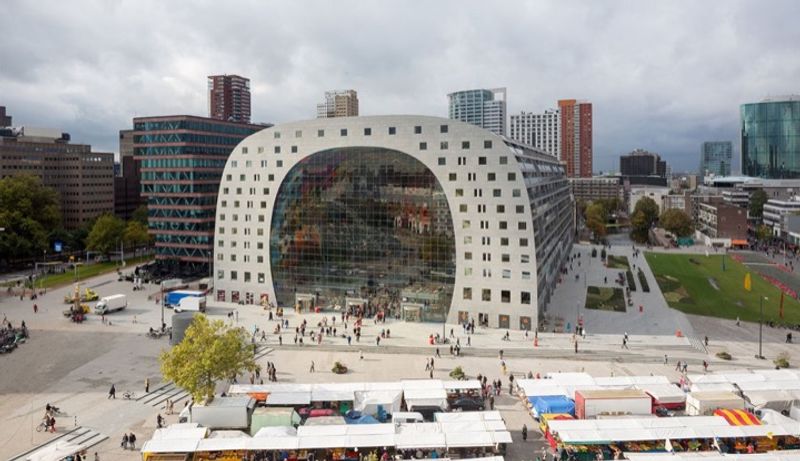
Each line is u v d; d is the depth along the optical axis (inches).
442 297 4901.6
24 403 3164.4
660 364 3885.3
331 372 3703.3
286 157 5344.5
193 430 2613.2
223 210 5644.7
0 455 2568.9
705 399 2915.8
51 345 4207.7
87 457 2581.2
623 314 5201.8
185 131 7111.2
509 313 4707.2
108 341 4313.5
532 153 6200.8
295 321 4948.3
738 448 2605.8
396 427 2630.4
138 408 3110.2
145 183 7386.8
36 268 7303.2
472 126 4734.3
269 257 5472.4
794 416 2972.4
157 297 5831.7
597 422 2664.9
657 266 7672.2
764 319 5049.2
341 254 5221.5
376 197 5059.1
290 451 2586.1
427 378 3602.4
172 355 2960.1
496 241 4714.6
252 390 3058.6
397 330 4672.7
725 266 7706.7
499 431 2593.5
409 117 4904.0
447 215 4837.6
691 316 5147.6
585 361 3944.4
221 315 5147.6
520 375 3656.5
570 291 6131.9
